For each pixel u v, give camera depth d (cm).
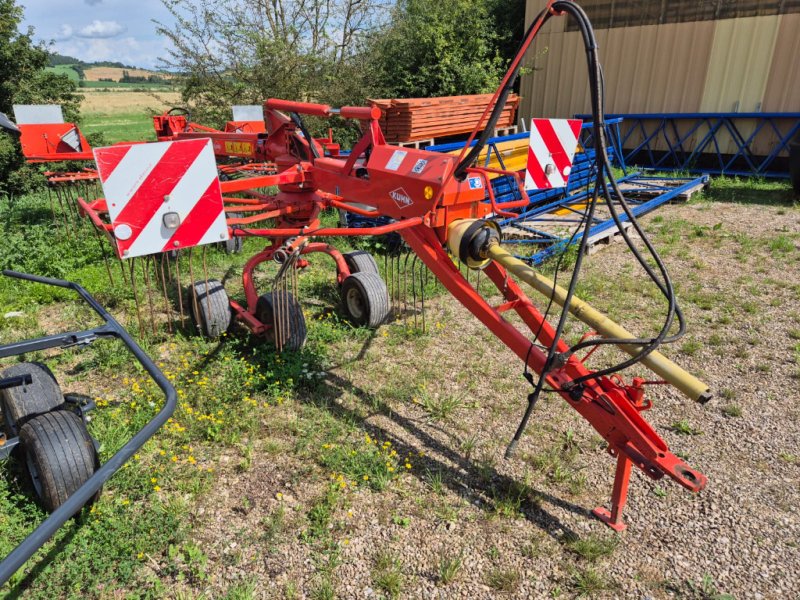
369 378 435
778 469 332
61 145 795
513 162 805
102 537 278
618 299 567
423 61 1297
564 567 270
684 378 239
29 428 276
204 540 284
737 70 1173
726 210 905
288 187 490
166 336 491
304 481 325
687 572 266
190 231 330
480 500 312
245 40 1180
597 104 238
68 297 585
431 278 619
